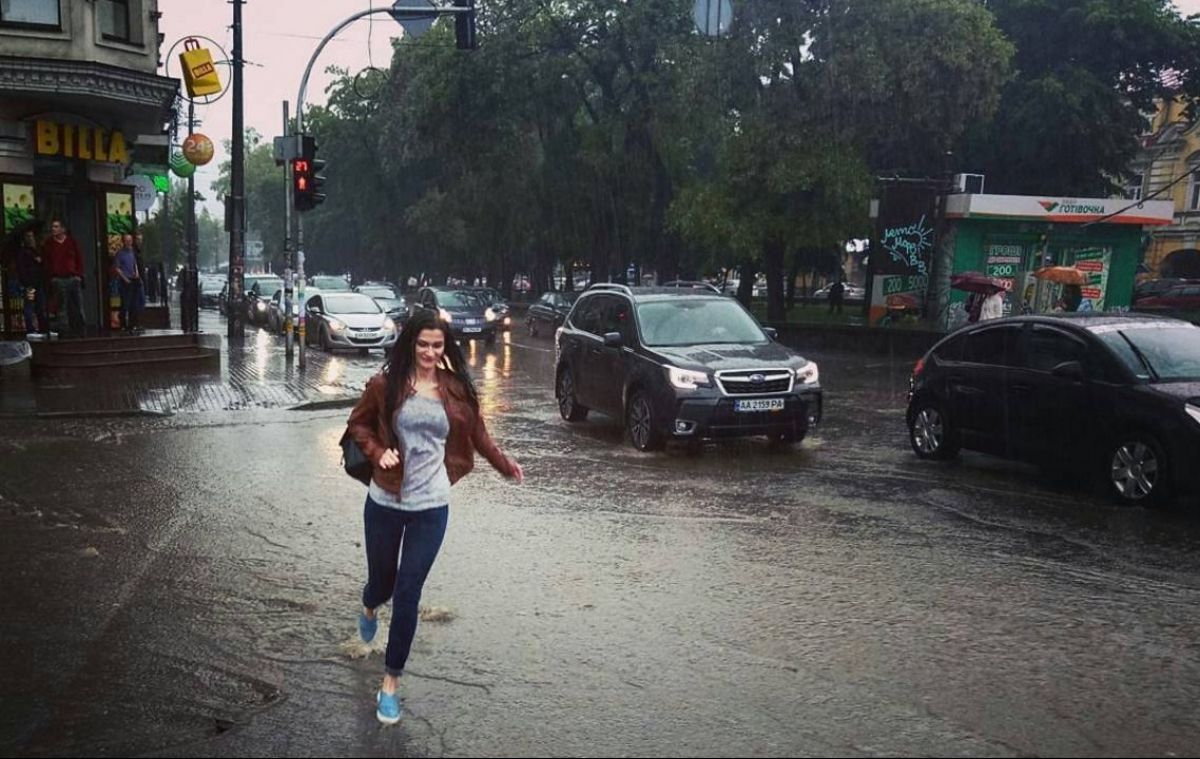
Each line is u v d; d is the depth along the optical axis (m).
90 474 9.15
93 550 6.68
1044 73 34.56
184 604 5.61
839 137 26.86
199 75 19.97
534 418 13.54
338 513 7.78
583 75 34.44
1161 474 7.92
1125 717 4.15
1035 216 28.98
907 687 4.46
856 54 24.95
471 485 8.94
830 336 26.69
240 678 4.57
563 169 36.44
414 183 58.25
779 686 4.46
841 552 6.73
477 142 36.12
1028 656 4.84
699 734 3.99
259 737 3.97
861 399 16.17
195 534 7.11
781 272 31.02
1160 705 4.27
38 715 4.17
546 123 36.72
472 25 17.58
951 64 24.91
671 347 11.12
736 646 4.96
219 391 14.91
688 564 6.42
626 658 4.80
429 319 4.25
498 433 12.16
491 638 5.07
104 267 19.28
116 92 16.73
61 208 18.86
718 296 12.25
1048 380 9.04
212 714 4.19
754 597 5.75
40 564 6.35
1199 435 7.66
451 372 4.36
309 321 23.83
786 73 27.23
